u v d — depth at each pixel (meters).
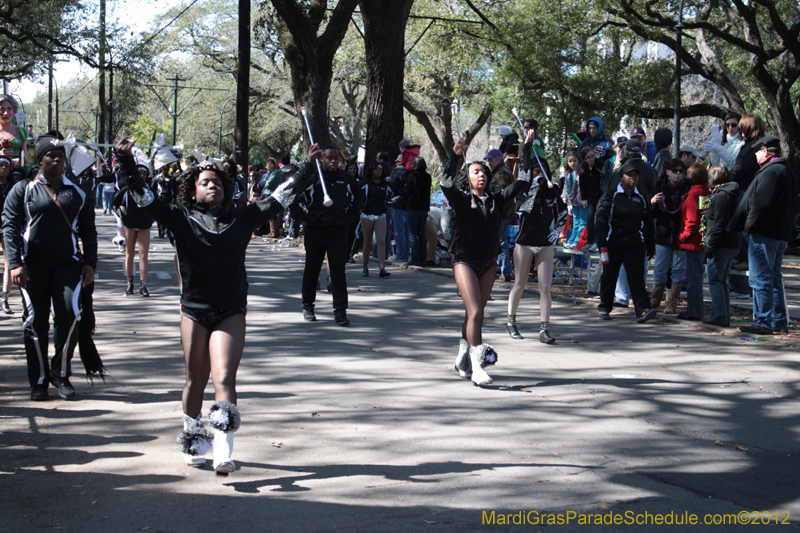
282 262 14.84
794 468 4.53
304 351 7.45
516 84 22.16
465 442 4.89
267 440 4.88
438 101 33.94
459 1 26.28
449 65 29.06
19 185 5.66
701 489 4.18
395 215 14.94
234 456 4.59
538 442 4.93
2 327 8.31
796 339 8.03
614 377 6.63
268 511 3.79
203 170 4.24
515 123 23.67
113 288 11.30
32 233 5.57
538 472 4.38
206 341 4.25
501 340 8.15
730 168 9.62
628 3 19.86
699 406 5.80
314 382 6.33
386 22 16.62
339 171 8.73
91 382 6.04
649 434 5.13
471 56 27.52
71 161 5.88
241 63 21.42
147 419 5.26
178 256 4.23
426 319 9.25
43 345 5.71
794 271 14.70
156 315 9.16
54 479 4.18
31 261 5.62
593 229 10.99
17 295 10.44
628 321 9.25
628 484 4.23
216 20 39.09
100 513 3.74
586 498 4.02
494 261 6.45
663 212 9.44
